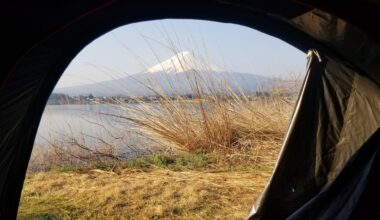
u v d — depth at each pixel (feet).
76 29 7.13
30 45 6.43
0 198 7.86
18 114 7.43
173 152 18.47
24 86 7.16
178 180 14.02
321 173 9.64
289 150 9.75
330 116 9.50
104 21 7.50
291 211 9.71
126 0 7.14
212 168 15.74
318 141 9.65
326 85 9.42
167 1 7.66
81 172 15.37
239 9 8.05
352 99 9.09
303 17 7.32
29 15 6.07
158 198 12.13
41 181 13.98
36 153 17.11
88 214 10.88
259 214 9.77
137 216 10.82
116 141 17.95
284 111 20.53
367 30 6.39
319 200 7.28
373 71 7.77
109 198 12.12
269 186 9.77
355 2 5.98
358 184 7.03
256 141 18.56
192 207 11.40
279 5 7.18
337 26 6.81
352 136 9.16
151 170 15.52
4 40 6.11
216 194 12.45
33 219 10.42
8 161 7.72
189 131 18.75
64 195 12.43
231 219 10.53
